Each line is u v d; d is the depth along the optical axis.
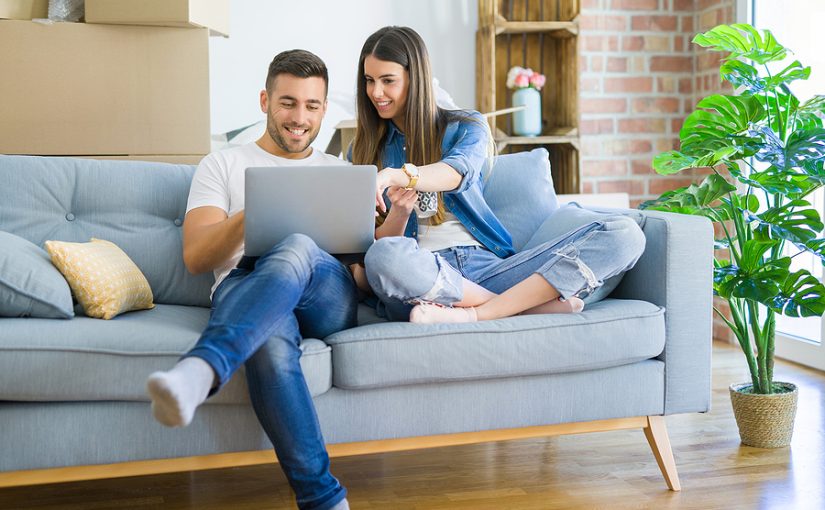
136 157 2.74
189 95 2.76
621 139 4.14
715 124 2.57
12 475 1.73
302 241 1.76
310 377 1.80
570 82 3.96
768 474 2.18
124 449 1.77
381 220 2.29
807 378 3.19
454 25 4.04
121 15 2.66
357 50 3.96
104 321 1.87
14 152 2.67
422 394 1.92
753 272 2.35
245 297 1.60
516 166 2.55
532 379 1.99
